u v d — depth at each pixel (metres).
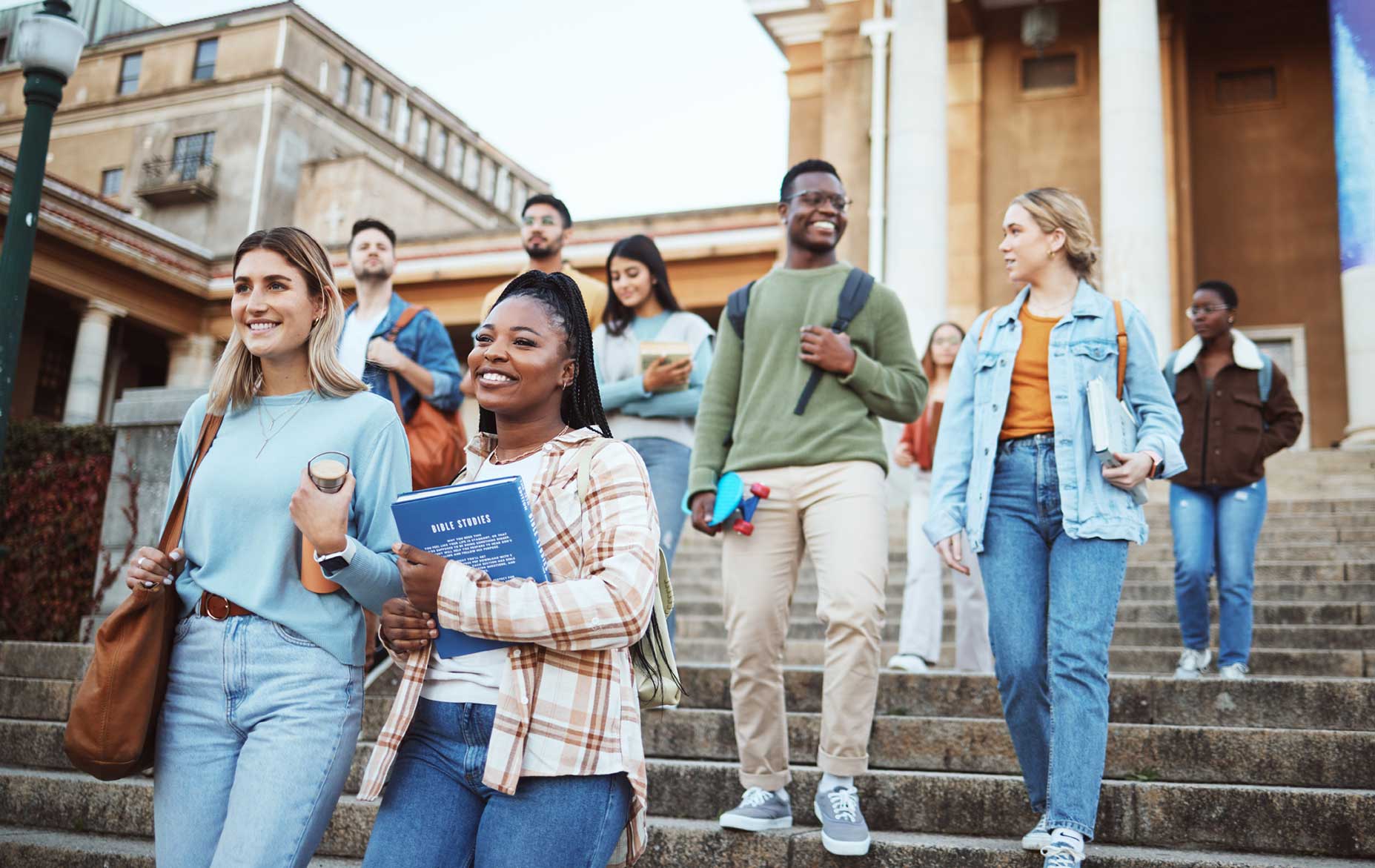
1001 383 3.27
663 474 4.36
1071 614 2.98
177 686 2.28
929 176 13.71
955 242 16.62
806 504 3.44
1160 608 6.53
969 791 3.52
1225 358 5.34
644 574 1.97
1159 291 13.07
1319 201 15.86
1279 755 3.63
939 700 4.41
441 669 2.04
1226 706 4.12
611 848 1.96
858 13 17.70
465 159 39.38
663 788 3.82
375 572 2.19
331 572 2.14
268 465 2.34
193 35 31.58
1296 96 16.17
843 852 3.14
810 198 3.71
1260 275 15.88
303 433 2.38
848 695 3.26
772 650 3.42
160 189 29.66
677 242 16.66
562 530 2.04
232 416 2.46
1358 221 12.50
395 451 2.43
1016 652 3.09
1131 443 3.14
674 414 4.38
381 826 1.98
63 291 18.11
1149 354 3.19
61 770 4.43
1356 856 3.19
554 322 2.17
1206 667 5.31
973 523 3.23
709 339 4.63
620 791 1.99
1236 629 5.04
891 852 3.20
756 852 3.30
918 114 13.91
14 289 4.99
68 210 17.94
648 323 4.68
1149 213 13.25
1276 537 8.32
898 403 3.51
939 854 3.16
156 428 6.12
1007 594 3.13
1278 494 10.33
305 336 2.45
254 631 2.25
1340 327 15.45
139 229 19.08
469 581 1.92
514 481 1.93
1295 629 5.79
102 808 3.94
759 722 3.40
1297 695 4.06
